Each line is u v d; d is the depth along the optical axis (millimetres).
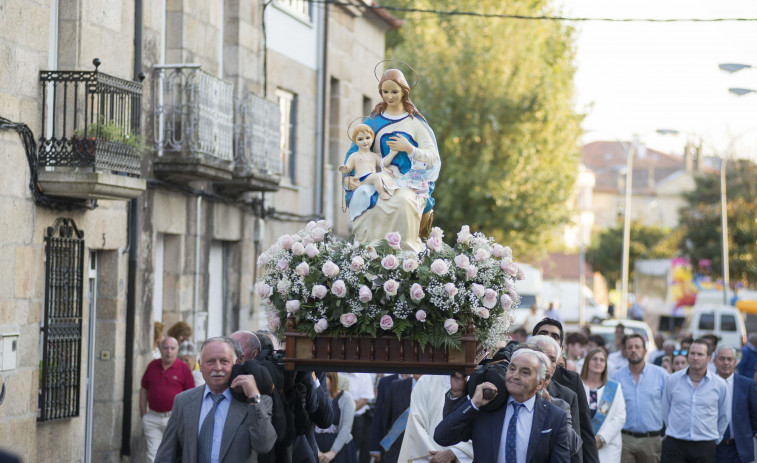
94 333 15023
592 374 11828
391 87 7953
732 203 56250
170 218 17172
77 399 13664
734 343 37375
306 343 7582
